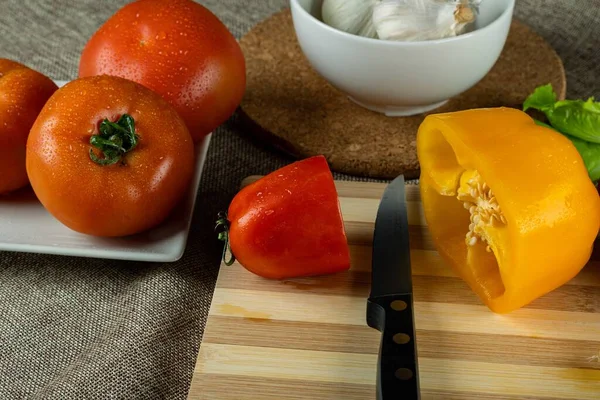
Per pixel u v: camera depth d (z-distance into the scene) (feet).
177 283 1.57
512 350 1.42
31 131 1.49
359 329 1.46
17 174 1.60
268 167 1.83
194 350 1.51
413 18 1.74
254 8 2.30
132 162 1.48
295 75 2.00
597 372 1.39
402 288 1.45
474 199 1.49
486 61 1.78
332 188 1.45
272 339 1.44
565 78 2.00
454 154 1.55
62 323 1.54
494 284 1.47
